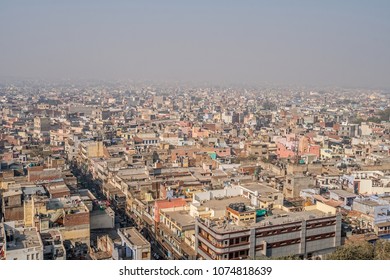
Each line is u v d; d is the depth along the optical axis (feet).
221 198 463.83
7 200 456.86
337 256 326.65
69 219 398.83
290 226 373.81
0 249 329.72
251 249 357.00
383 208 449.48
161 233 443.32
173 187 537.65
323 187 576.61
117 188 602.44
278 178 625.41
